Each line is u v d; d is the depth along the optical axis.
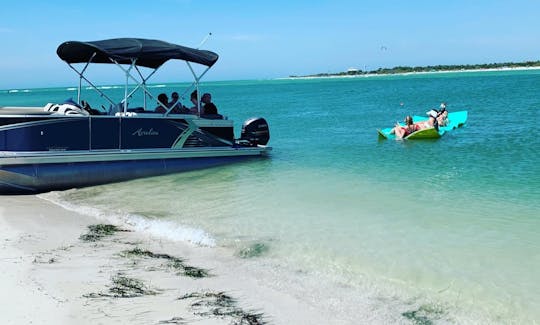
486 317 4.29
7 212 7.83
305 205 8.04
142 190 9.50
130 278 5.00
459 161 11.72
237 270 5.34
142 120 10.59
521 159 11.66
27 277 4.89
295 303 4.50
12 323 3.85
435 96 41.41
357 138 16.83
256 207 7.99
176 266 5.44
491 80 72.06
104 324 3.90
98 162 9.99
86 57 10.53
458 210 7.55
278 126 21.66
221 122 11.88
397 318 4.24
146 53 10.14
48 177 9.40
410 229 6.67
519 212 7.36
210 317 4.14
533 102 29.34
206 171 11.27
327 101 42.09
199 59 10.97
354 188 9.20
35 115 9.39
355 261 5.58
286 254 5.84
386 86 74.31
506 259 5.55
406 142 15.37
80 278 4.94
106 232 6.76
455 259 5.58
